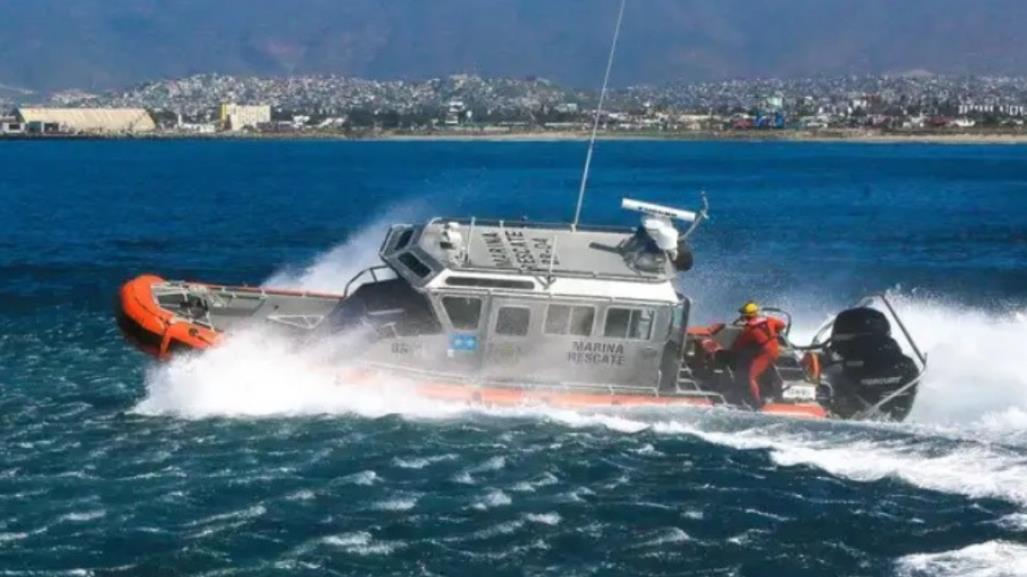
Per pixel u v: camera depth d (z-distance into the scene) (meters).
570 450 23.33
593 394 25.31
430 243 25.83
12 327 36.06
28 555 18.64
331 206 91.81
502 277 24.89
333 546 19.03
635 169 158.38
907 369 25.91
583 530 19.80
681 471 22.42
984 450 23.59
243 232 69.19
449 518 20.20
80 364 30.98
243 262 54.34
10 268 51.09
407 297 25.97
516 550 19.02
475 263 25.00
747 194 110.25
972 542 19.31
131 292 26.30
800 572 18.34
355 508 20.55
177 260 55.09
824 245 65.88
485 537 19.48
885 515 20.42
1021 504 20.89
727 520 20.23
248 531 19.56
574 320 25.06
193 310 27.14
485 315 25.00
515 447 23.45
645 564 18.58
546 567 18.44
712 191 114.06
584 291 24.94
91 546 18.97
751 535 19.64
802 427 24.69
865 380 25.91
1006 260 59.28
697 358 26.47
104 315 38.06
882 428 24.89
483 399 25.11
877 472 22.41
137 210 86.00
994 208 92.69
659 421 24.88
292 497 20.98
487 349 25.14
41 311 38.91
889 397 25.77
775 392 25.58
